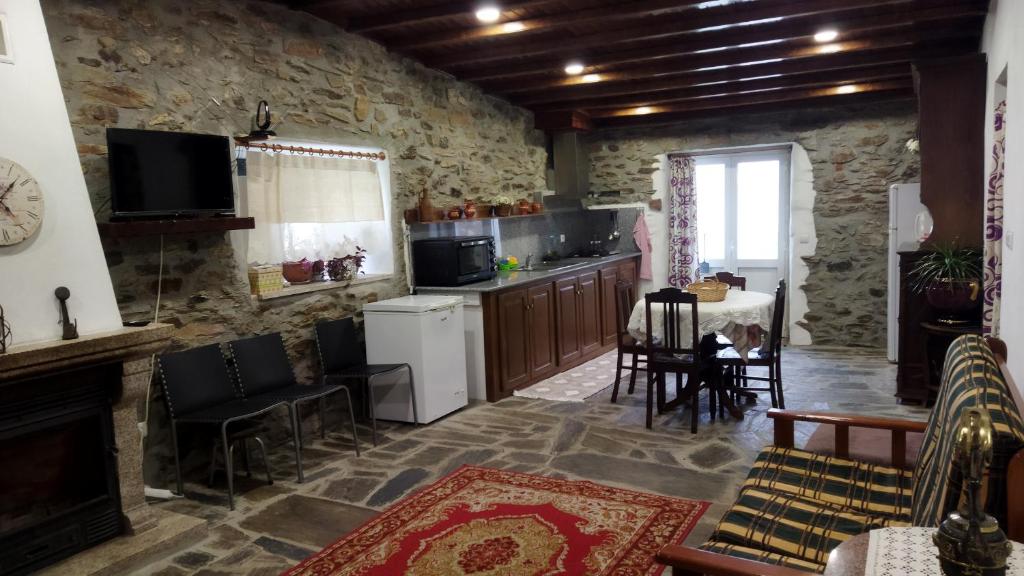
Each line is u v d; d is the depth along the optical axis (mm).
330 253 4727
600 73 5559
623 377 5578
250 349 3703
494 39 4766
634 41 4770
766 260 7270
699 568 1460
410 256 5121
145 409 3311
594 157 7652
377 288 4816
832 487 2211
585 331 6316
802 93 6160
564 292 5926
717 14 4137
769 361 4246
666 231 7496
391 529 2938
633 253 7480
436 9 4082
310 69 4266
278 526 3014
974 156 4309
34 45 2668
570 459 3707
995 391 1591
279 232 4227
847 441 2438
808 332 6848
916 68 4352
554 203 7129
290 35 4129
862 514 2021
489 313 4906
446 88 5562
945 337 4270
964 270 4102
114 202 3031
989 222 3641
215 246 3674
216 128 3691
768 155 7137
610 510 3031
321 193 4367
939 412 1875
